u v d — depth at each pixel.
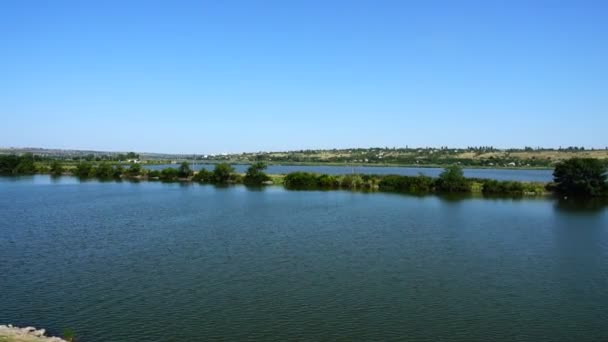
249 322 36.69
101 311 38.56
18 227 74.88
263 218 85.81
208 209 97.88
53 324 35.88
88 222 80.19
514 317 38.38
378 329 35.72
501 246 63.00
